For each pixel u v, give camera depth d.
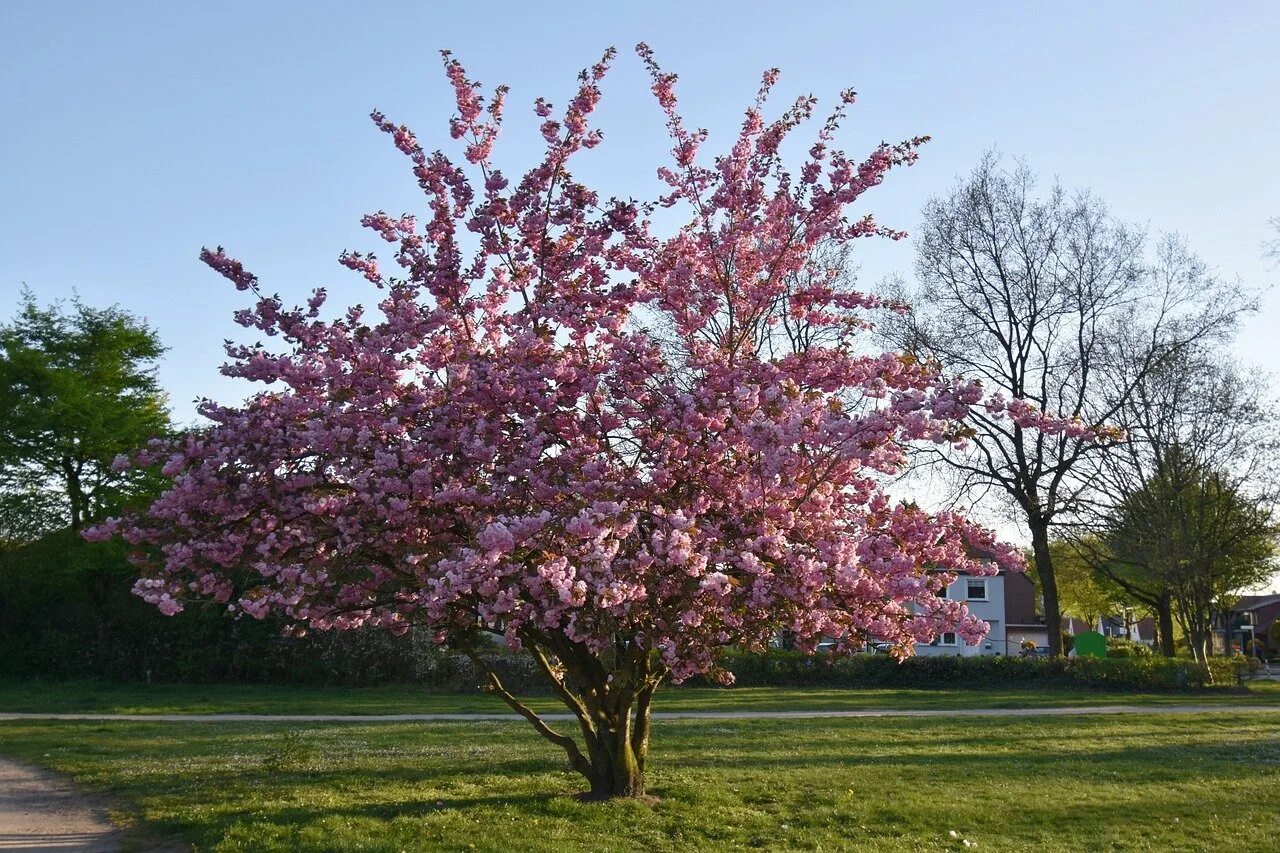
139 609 29.12
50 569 28.47
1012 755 14.20
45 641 29.77
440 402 9.09
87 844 8.88
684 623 7.93
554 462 8.91
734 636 8.31
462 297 9.88
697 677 30.84
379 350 8.98
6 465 28.86
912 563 8.12
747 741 15.25
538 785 11.07
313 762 12.79
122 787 11.27
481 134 10.33
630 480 8.60
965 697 25.81
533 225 9.70
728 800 10.35
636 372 9.09
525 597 8.27
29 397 28.59
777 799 10.57
